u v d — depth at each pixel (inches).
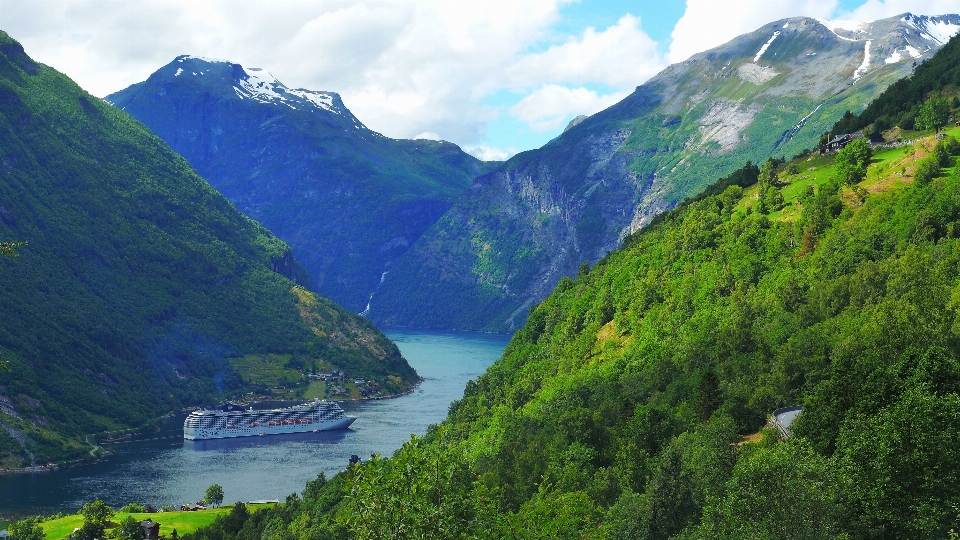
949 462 3024.1
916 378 3587.6
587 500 3846.0
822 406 3823.8
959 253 5836.6
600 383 7062.0
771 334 6151.6
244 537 7731.3
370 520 2278.5
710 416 5182.1
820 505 2888.8
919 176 7406.5
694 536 3257.9
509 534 2598.4
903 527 2972.4
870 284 5964.6
